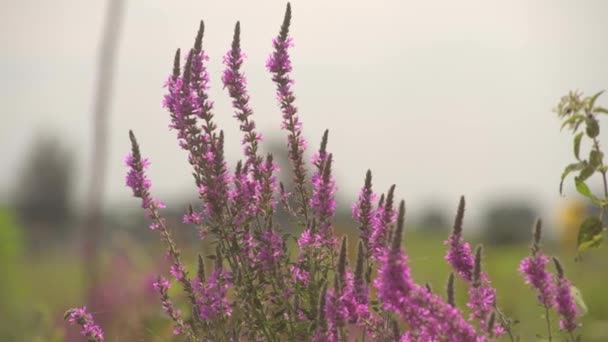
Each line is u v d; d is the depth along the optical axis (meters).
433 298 2.45
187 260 3.29
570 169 2.70
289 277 2.66
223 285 2.66
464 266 2.61
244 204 2.70
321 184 2.67
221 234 2.68
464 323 2.44
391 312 2.60
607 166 2.69
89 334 2.72
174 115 2.70
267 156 2.72
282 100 2.74
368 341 2.75
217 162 2.69
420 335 2.48
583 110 2.69
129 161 2.71
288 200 2.75
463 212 2.61
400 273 2.44
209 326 2.67
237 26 2.74
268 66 2.75
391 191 2.69
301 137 2.74
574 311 2.63
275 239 2.66
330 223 2.68
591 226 2.74
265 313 2.68
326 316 2.50
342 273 2.51
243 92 2.74
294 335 2.62
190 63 2.70
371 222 2.71
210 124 2.70
